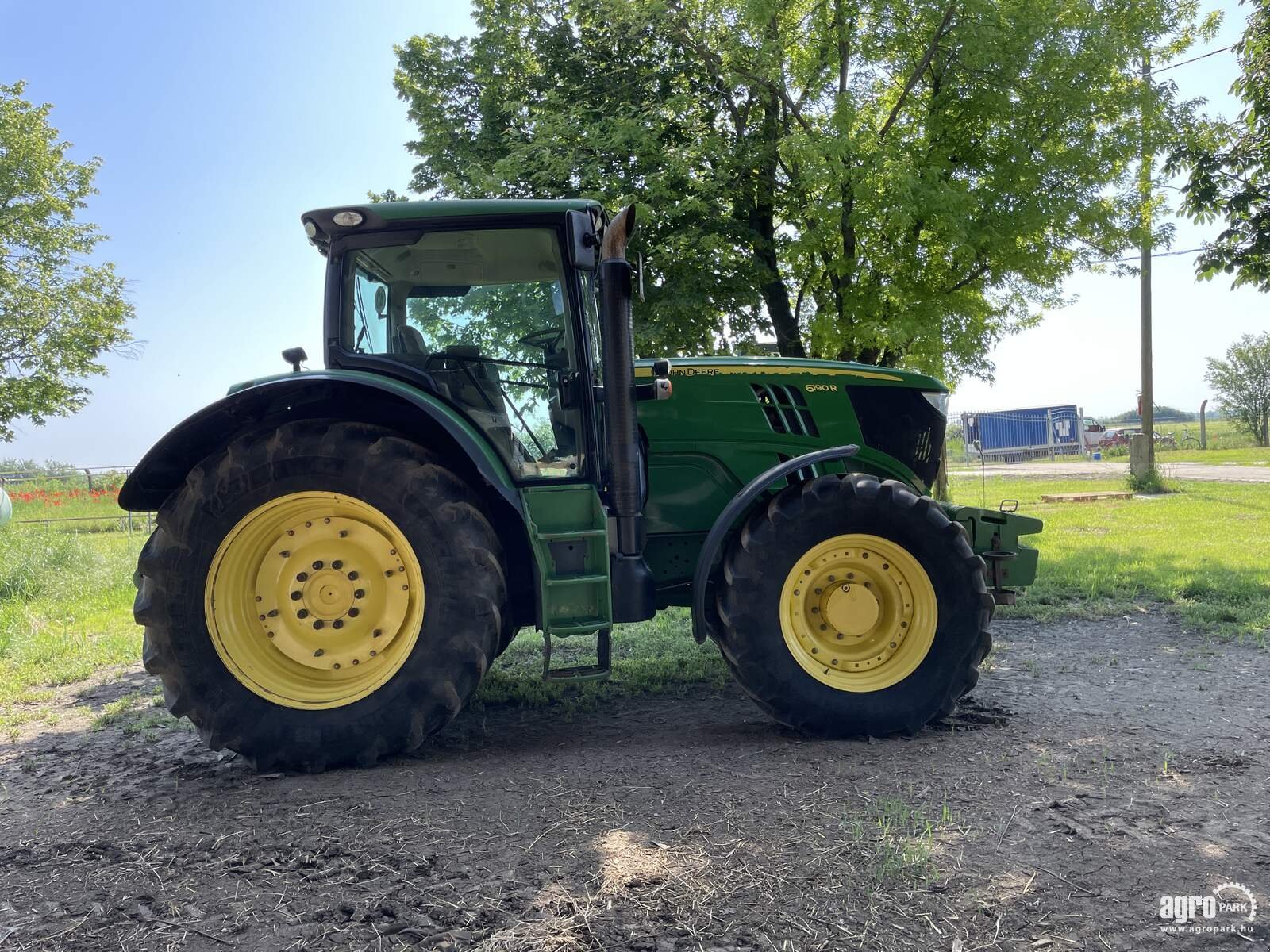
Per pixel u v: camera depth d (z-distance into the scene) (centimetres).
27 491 2081
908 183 926
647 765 323
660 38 1167
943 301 1030
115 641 588
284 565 330
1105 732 352
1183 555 816
